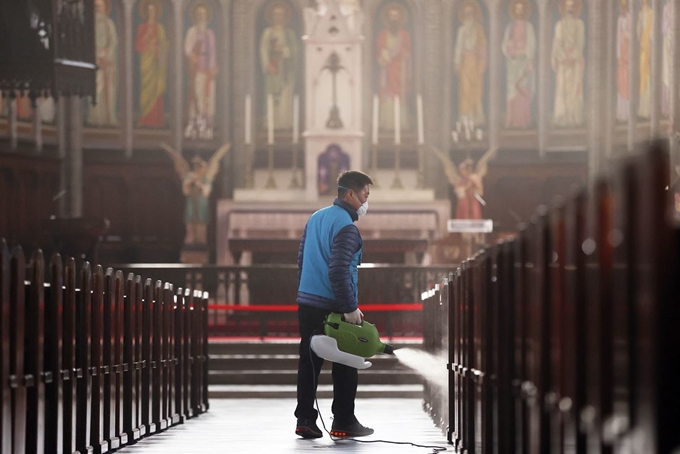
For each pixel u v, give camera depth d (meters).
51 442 7.98
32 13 16.91
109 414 9.77
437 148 32.22
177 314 13.38
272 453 9.39
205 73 32.16
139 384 11.14
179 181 31.75
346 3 28.53
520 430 6.11
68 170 30.91
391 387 18.70
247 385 19.31
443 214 28.11
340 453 9.35
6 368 6.70
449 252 26.55
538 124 31.91
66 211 30.84
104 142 31.42
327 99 28.34
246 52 32.34
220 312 25.03
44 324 7.94
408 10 32.50
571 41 31.64
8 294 6.79
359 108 28.36
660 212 3.12
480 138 32.03
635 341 3.45
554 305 5.01
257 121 32.41
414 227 27.97
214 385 19.34
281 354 20.19
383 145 32.16
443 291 11.84
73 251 19.55
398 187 29.38
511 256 6.55
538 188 32.03
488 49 32.25
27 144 29.88
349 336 10.20
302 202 28.14
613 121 31.08
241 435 11.44
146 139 31.78
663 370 3.14
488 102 32.28
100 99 31.42
